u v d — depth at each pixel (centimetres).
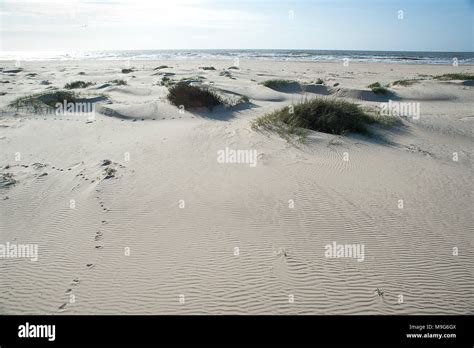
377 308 481
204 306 483
